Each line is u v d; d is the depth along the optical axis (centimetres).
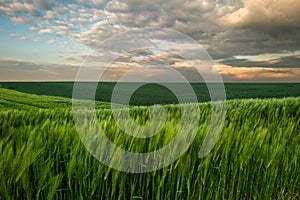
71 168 233
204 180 273
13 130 334
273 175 312
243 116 579
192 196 274
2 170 209
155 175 275
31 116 576
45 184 223
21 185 225
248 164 305
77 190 247
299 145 354
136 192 273
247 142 302
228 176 305
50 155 245
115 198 272
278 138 350
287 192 332
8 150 233
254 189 311
